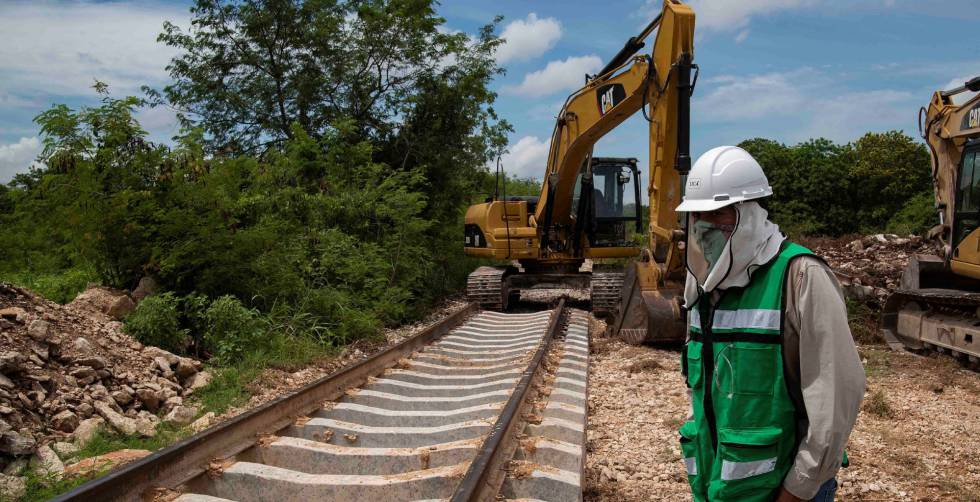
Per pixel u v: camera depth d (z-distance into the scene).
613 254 13.54
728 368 2.17
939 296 8.47
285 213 11.74
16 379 5.53
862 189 32.53
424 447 4.62
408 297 12.46
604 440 5.42
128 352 6.96
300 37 17.41
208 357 8.20
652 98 9.28
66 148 8.42
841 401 1.99
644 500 4.28
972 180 8.51
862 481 4.59
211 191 9.12
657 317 8.81
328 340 9.55
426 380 7.05
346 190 13.21
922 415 6.19
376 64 18.33
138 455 4.86
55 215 8.45
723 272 2.17
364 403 6.04
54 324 6.67
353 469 4.47
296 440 4.72
